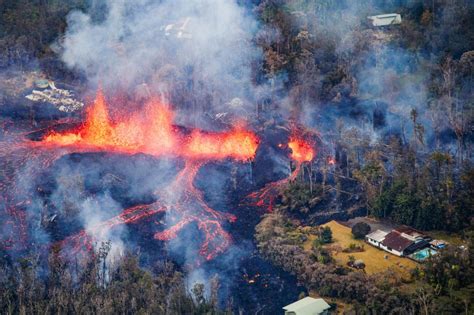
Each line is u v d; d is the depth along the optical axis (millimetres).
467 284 185875
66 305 177375
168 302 178750
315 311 178250
